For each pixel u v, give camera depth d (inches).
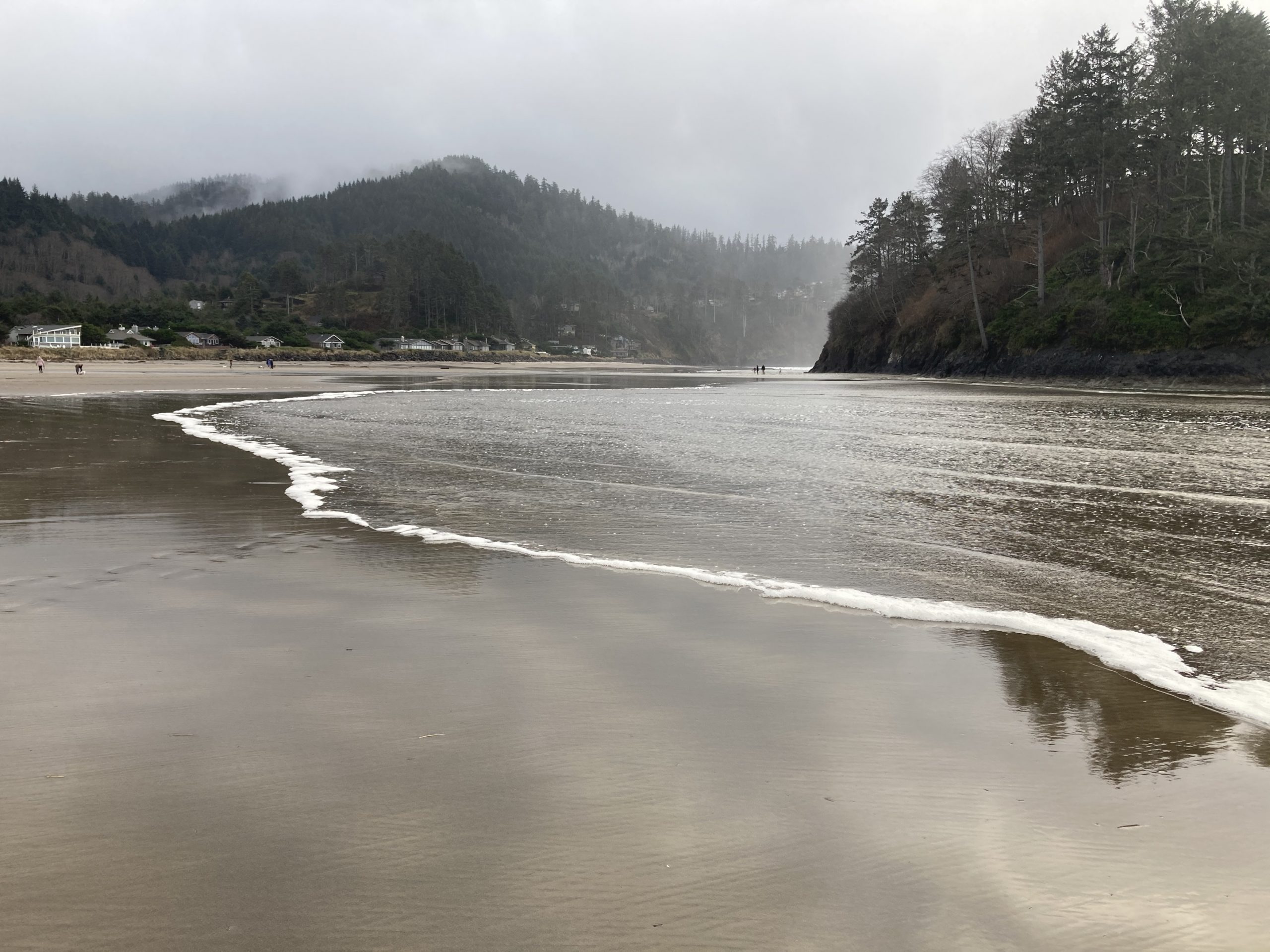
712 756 171.6
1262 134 2588.6
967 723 191.2
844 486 593.9
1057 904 121.6
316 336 7091.5
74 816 142.9
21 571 335.9
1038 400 1788.9
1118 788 158.7
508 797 152.0
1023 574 345.7
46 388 2215.8
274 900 120.0
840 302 4682.6
